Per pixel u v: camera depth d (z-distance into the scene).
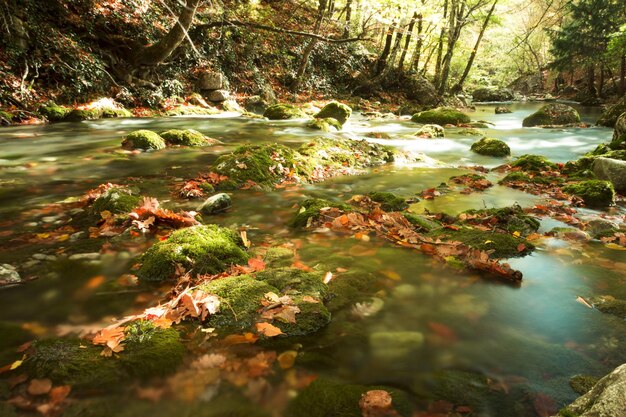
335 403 1.64
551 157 8.16
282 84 18.44
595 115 18.14
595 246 3.41
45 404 1.61
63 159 6.29
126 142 7.16
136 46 12.32
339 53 21.88
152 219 3.51
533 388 1.78
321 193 4.92
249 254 3.02
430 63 35.03
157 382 1.74
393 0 16.56
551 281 2.78
